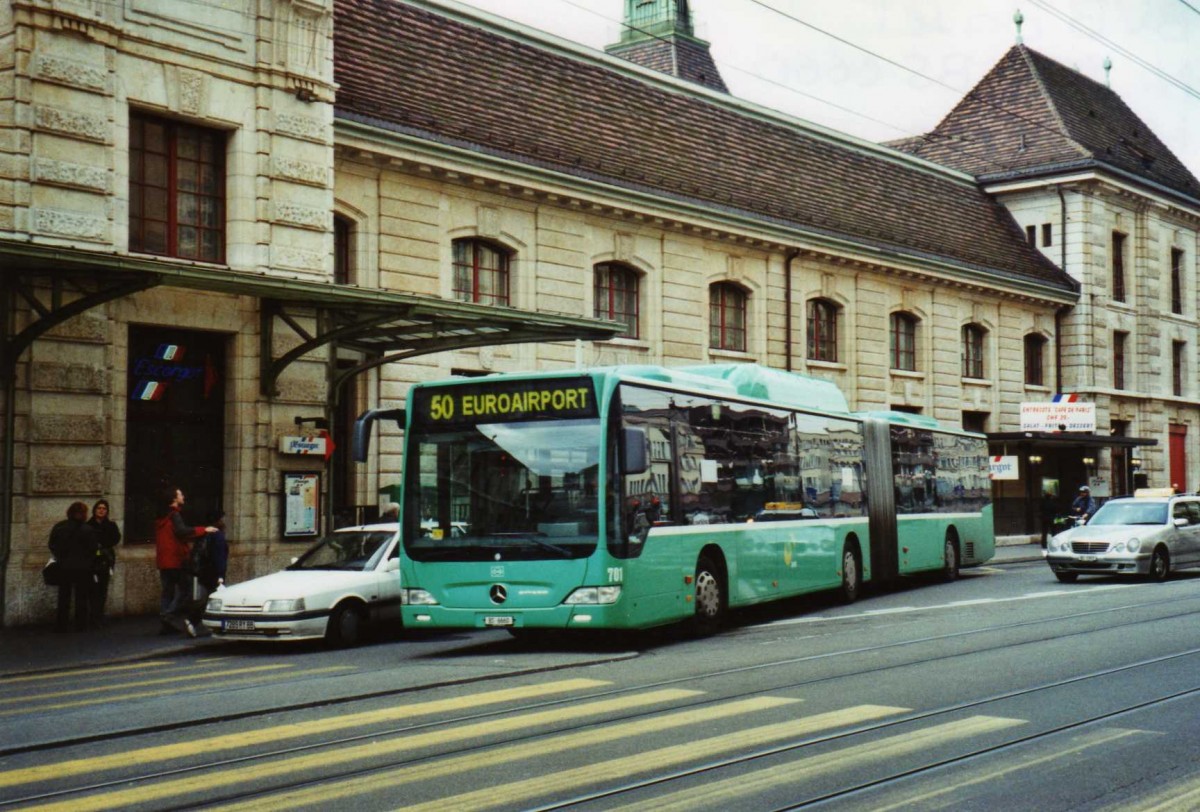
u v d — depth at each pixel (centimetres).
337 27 2762
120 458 2081
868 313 3975
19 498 1947
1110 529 2658
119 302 2083
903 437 2634
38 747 963
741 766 860
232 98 2252
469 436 1614
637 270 3231
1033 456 4556
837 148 4306
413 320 2245
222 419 2266
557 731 991
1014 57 5416
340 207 2538
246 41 2272
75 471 2008
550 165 2922
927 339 4231
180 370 2206
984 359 4556
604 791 791
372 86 2675
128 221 2133
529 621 1549
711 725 1005
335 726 1026
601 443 1557
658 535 1645
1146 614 1912
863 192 4219
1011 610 2025
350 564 1819
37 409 1970
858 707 1083
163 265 1731
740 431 1933
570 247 3025
